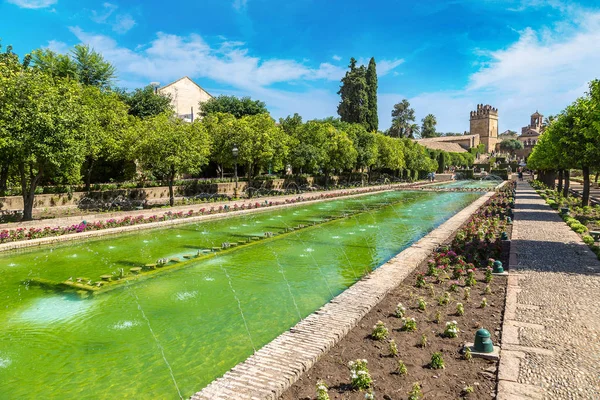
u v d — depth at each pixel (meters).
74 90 18.44
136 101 34.09
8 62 16.09
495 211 18.30
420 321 5.75
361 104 56.81
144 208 19.83
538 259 9.04
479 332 4.74
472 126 103.12
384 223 16.88
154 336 5.91
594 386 3.90
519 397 3.74
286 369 4.29
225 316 6.64
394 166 46.28
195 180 29.36
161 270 9.35
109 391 4.52
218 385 4.00
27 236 12.09
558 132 18.33
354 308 6.08
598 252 9.41
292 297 7.57
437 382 4.13
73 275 9.04
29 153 13.50
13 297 7.59
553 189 32.38
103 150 21.38
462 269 8.03
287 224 16.50
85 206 19.91
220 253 11.07
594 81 11.60
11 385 4.68
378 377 4.24
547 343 4.84
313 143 32.81
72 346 5.63
